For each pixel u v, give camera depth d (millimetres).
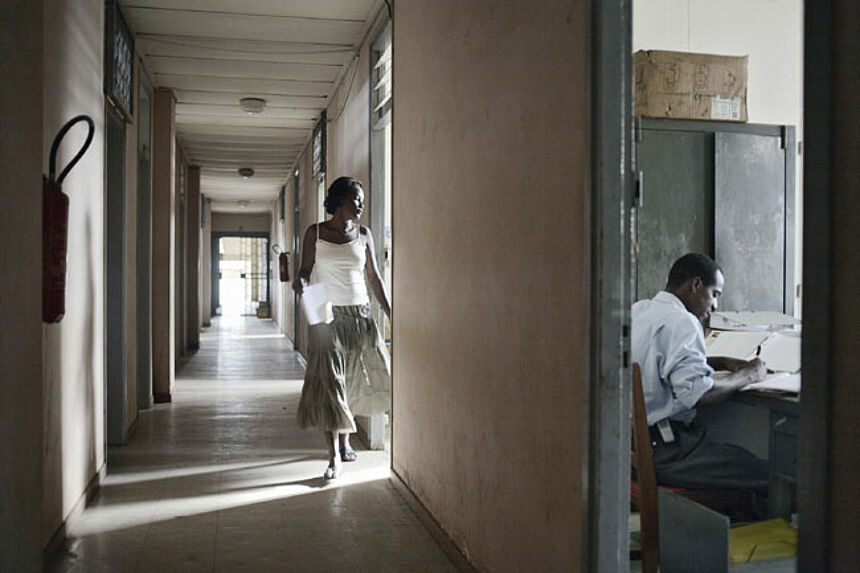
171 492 3998
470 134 2893
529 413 2299
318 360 4254
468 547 2867
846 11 1115
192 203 12062
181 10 5141
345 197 4359
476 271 2812
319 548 3180
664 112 3846
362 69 5770
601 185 1881
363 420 5344
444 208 3260
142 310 6578
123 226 5070
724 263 3906
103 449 4184
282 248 15109
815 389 1158
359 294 4430
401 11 4164
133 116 5609
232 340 14227
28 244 2174
